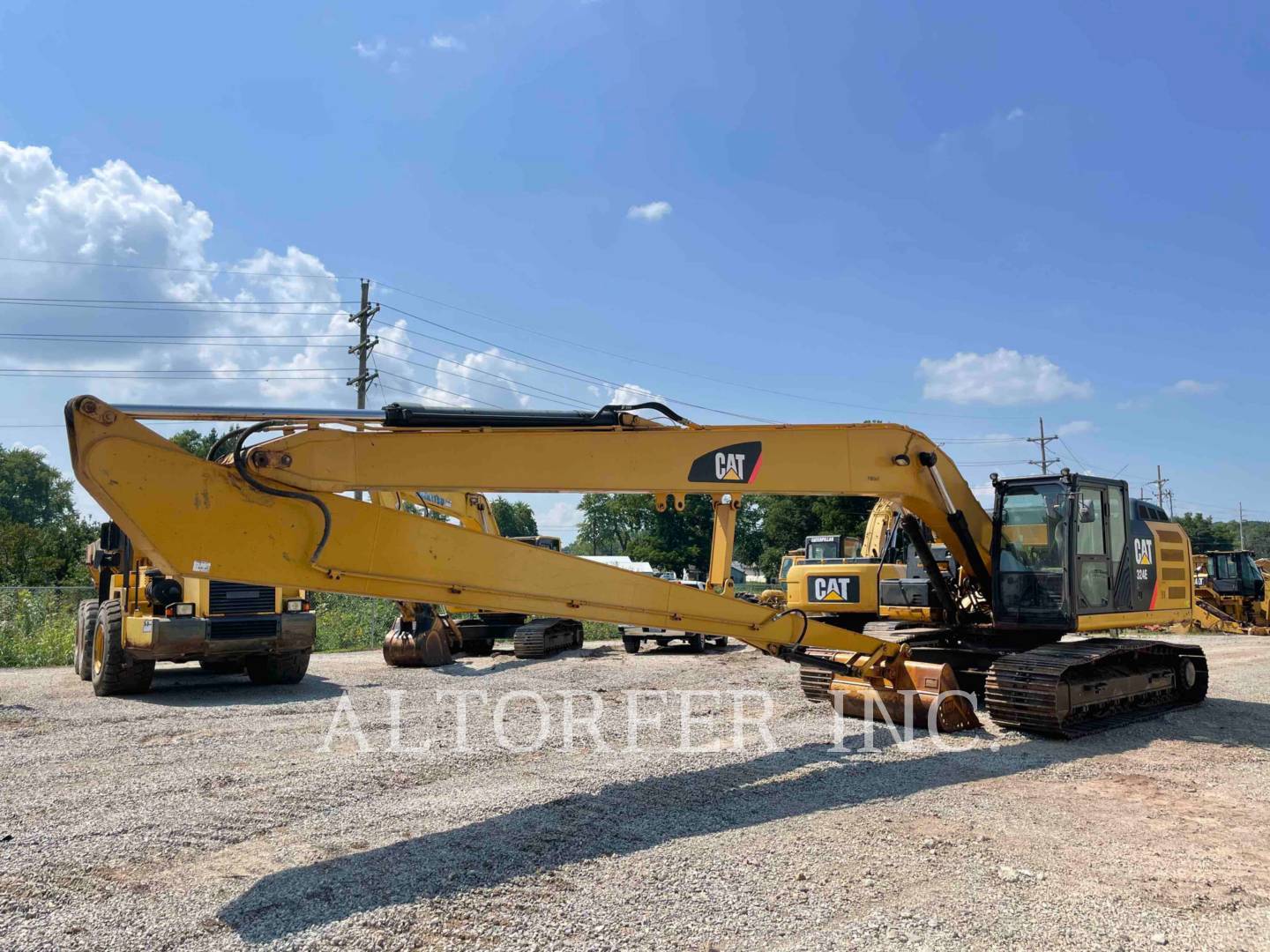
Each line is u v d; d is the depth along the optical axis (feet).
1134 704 32.63
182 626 36.17
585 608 21.44
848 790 20.84
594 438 21.25
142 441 15.31
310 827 17.66
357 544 17.70
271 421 17.30
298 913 13.37
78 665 45.65
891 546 46.93
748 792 20.48
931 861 15.88
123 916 13.30
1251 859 16.44
